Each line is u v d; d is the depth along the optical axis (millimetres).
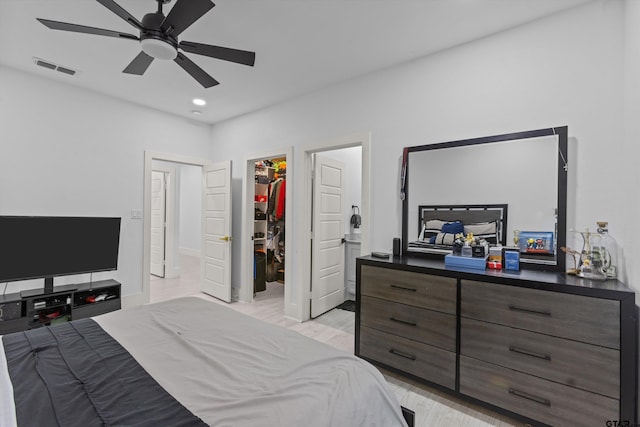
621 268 1678
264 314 3586
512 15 1985
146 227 3732
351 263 4121
